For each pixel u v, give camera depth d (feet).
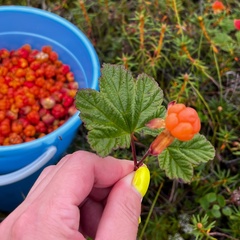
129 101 0.59
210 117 1.37
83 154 0.73
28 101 1.35
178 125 0.51
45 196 0.69
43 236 0.65
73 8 1.62
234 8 1.52
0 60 1.47
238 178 1.31
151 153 0.56
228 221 1.25
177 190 1.28
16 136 1.32
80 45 1.36
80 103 0.57
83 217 0.84
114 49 1.52
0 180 1.09
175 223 1.25
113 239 0.68
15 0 1.65
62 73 1.45
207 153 0.58
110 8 1.55
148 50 1.49
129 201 0.70
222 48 1.36
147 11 1.51
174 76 1.48
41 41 1.48
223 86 1.44
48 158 1.11
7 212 1.38
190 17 1.50
